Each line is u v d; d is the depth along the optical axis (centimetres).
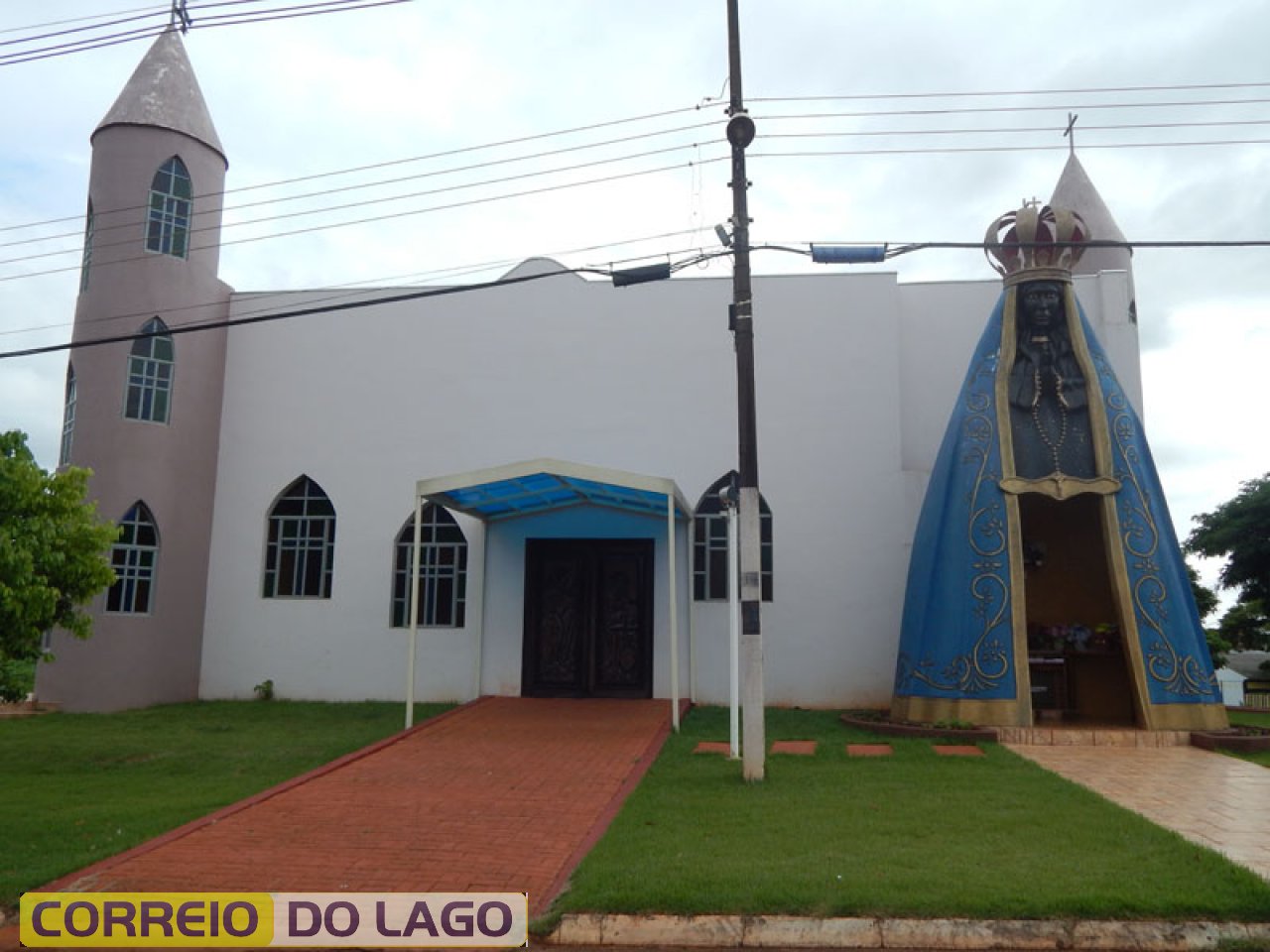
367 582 1673
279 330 1762
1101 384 1384
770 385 1645
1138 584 1311
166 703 1609
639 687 1571
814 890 632
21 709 1515
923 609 1380
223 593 1700
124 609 1580
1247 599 2300
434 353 1722
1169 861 691
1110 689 1452
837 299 1655
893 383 1623
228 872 732
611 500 1512
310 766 1133
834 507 1603
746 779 988
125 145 1659
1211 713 1277
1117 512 1334
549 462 1283
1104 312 1648
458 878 716
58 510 940
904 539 1584
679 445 1642
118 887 703
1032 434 1382
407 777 1038
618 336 1686
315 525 1719
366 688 1644
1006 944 584
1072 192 1894
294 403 1741
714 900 623
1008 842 746
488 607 1622
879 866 684
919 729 1273
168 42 1748
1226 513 2202
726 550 1577
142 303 1631
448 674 1627
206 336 1719
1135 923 590
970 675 1303
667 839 771
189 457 1672
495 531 1638
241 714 1516
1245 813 858
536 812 894
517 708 1477
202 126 1730
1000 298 1467
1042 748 1209
